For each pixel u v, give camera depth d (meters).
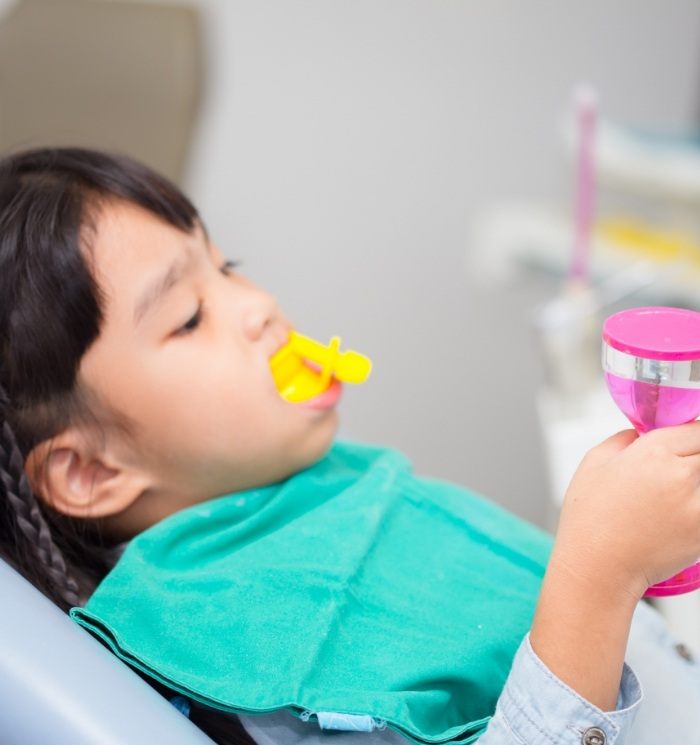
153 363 0.70
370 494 0.74
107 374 0.70
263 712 0.58
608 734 0.55
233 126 2.28
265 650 0.61
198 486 0.75
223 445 0.73
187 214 0.76
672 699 0.68
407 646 0.63
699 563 0.58
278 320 0.77
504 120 2.32
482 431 1.93
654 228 1.69
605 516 0.55
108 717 0.51
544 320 1.08
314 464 0.79
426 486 0.81
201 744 0.53
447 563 0.72
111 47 1.54
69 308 0.68
